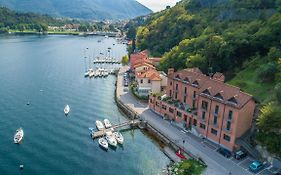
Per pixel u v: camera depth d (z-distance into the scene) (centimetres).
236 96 8262
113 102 13088
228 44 12419
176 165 8062
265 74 10281
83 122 10900
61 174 7856
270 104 8038
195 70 11388
